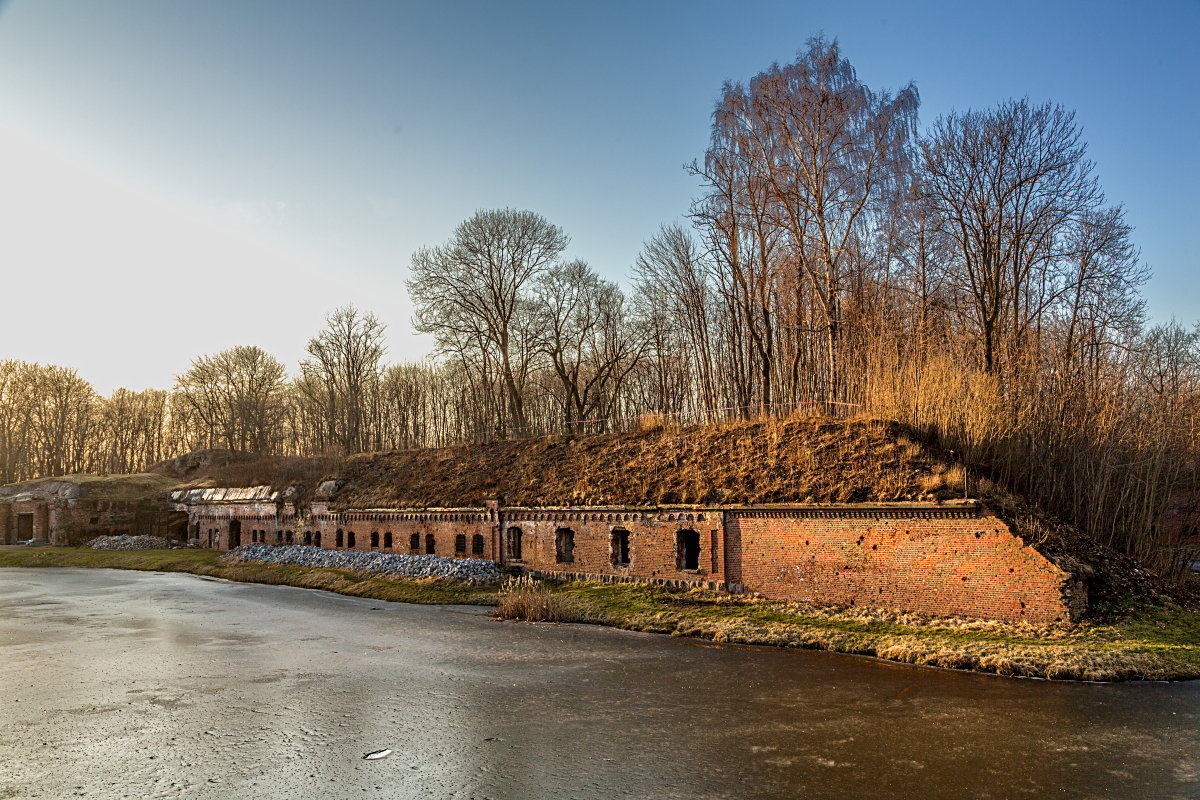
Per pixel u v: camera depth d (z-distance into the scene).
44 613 26.14
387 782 9.85
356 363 62.84
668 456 27.53
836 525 20.44
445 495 33.91
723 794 9.35
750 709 12.92
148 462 89.38
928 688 13.96
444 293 46.78
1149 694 13.27
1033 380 23.23
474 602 26.00
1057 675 14.33
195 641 20.33
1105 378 23.14
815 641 17.69
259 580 35.31
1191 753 10.52
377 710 13.23
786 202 30.42
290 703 13.77
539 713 12.91
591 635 20.12
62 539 51.22
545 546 28.25
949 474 19.67
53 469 77.69
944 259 32.94
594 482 28.33
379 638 20.31
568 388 47.50
